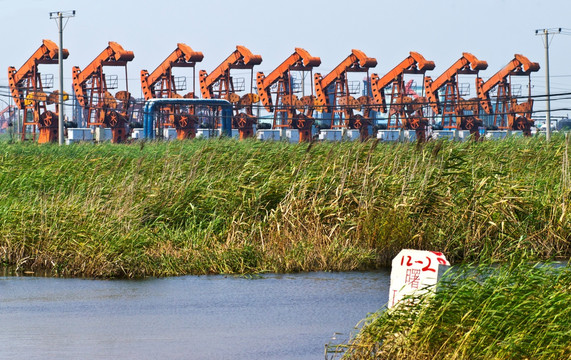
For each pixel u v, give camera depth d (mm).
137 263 40344
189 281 38125
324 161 52531
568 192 48625
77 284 37188
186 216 48094
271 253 42562
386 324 22578
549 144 62688
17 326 28094
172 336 26672
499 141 66062
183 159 58250
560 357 19766
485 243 43344
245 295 34344
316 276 39562
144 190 50312
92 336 26578
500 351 19859
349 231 45719
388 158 53438
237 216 47406
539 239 45594
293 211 47438
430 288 22719
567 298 21031
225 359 23625
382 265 43250
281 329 27812
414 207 46250
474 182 48469
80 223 43812
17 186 54375
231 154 58469
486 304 21641
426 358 21453
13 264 42688
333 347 25109
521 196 48625
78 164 60250
